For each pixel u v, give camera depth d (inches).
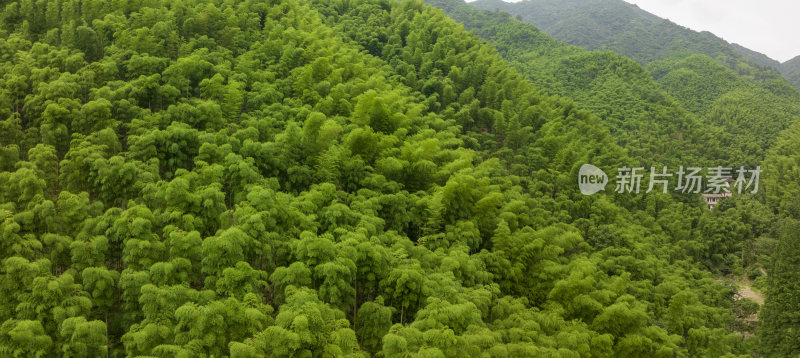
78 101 1262.3
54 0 1792.6
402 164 1376.7
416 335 755.4
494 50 3294.8
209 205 941.2
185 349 642.2
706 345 1457.9
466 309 856.3
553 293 1198.9
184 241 840.3
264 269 914.1
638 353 1133.7
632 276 1679.4
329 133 1307.8
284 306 738.8
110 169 1036.5
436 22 3169.3
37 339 677.9
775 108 5162.4
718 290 2129.7
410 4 3484.3
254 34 2043.6
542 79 4544.8
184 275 807.7
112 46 1573.6
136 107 1323.8
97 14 1785.2
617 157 2827.3
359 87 1792.6
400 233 1226.0
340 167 1269.7
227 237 805.9
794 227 1978.3
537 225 1647.4
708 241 2888.8
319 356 695.7
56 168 1125.7
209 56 1718.8
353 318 909.8
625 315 1131.9
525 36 5698.8
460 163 1482.5
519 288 1251.2
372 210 1137.4
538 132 2337.6
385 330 845.8
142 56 1529.3
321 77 1812.3
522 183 2000.5
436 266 1094.4
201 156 1130.0
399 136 1553.9
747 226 3117.6
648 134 3905.0
